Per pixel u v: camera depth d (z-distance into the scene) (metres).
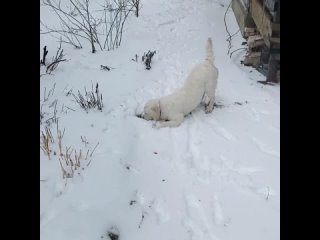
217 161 2.92
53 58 4.26
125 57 4.45
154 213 2.43
